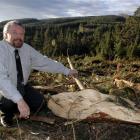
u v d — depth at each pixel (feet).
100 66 15.72
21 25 5.00
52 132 5.08
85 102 4.90
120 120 4.54
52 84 8.20
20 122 5.43
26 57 5.17
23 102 4.51
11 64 4.99
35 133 5.01
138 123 4.48
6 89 4.60
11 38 4.93
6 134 5.04
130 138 4.85
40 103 5.41
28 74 5.29
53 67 5.57
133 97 6.48
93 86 7.23
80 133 5.01
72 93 5.17
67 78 8.70
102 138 4.88
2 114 5.20
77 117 4.83
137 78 8.77
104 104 4.72
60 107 5.06
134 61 18.37
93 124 5.15
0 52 4.92
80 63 16.96
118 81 7.61
